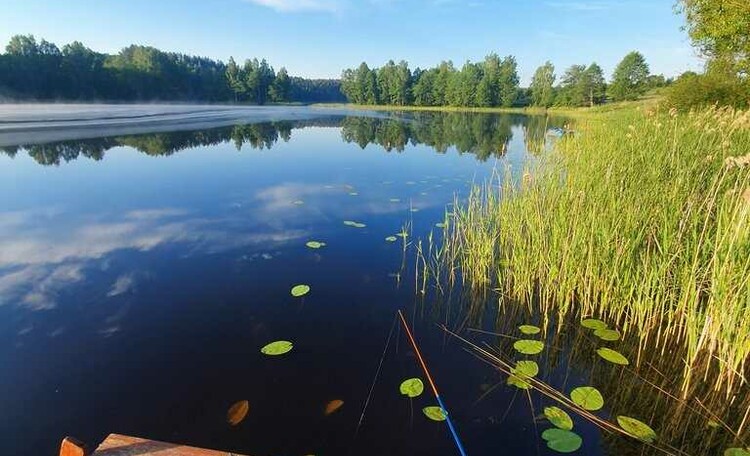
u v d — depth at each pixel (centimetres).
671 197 301
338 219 482
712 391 206
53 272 325
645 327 243
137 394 194
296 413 184
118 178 693
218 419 179
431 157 1005
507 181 450
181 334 246
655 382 214
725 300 202
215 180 696
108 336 242
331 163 898
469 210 416
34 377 204
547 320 272
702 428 181
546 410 186
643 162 416
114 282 311
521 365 222
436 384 207
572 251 281
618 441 171
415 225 464
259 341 241
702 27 940
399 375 214
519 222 358
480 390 203
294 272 337
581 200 317
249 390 199
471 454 163
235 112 3036
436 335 256
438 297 306
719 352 212
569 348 245
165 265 344
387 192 625
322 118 2606
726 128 509
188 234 421
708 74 1042
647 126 660
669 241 266
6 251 364
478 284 326
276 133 1552
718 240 228
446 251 372
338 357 229
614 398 200
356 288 314
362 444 167
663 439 173
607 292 270
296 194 603
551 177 423
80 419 177
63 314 264
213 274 329
